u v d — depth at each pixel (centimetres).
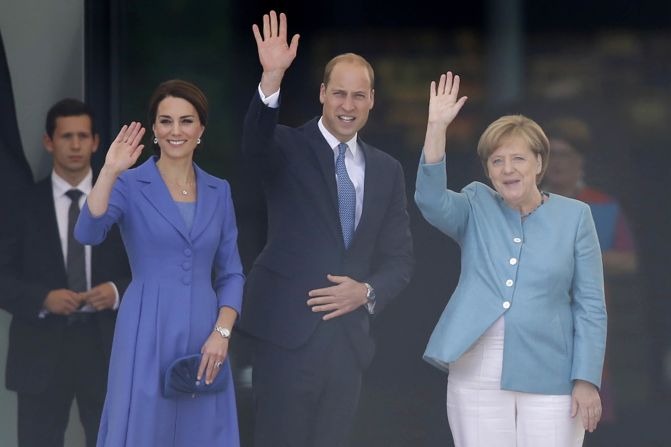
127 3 2333
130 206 1766
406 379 2317
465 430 1745
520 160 1741
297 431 1933
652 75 2334
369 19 2359
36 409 2173
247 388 2234
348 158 1969
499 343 1736
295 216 1950
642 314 2312
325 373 1933
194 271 1777
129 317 1759
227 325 1780
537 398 1728
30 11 2289
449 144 2347
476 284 1761
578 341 1736
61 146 2191
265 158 1912
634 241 2322
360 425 2316
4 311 2177
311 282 1939
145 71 2334
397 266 1983
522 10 2347
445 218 1778
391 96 2353
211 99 2358
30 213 2172
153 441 1741
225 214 1828
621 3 2336
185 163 1798
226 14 2359
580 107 2339
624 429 2320
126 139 1712
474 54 2353
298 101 2358
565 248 1745
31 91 2269
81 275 2159
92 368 2166
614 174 2331
